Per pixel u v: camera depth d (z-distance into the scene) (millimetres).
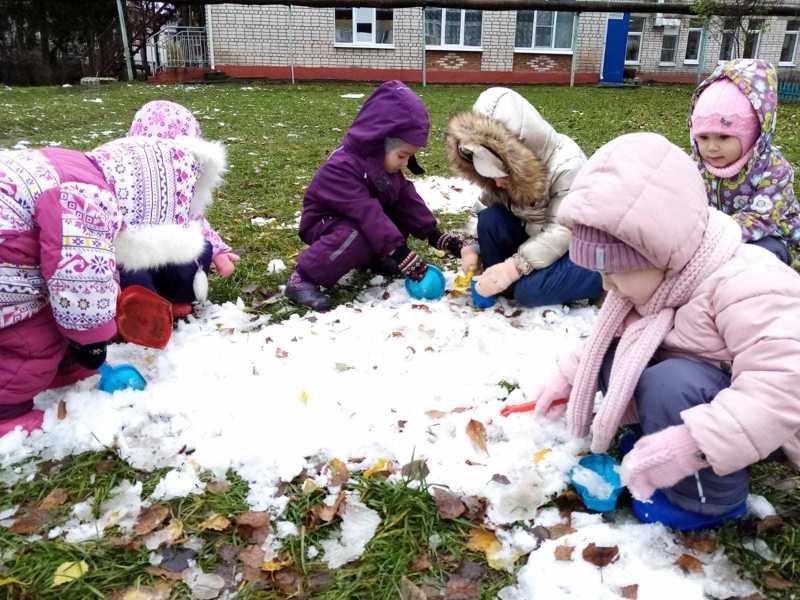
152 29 19453
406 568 1584
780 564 1564
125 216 2223
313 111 10750
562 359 1984
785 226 2748
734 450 1414
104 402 2139
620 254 1549
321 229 3104
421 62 19250
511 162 2631
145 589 1519
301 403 2184
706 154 2705
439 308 3006
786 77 15422
